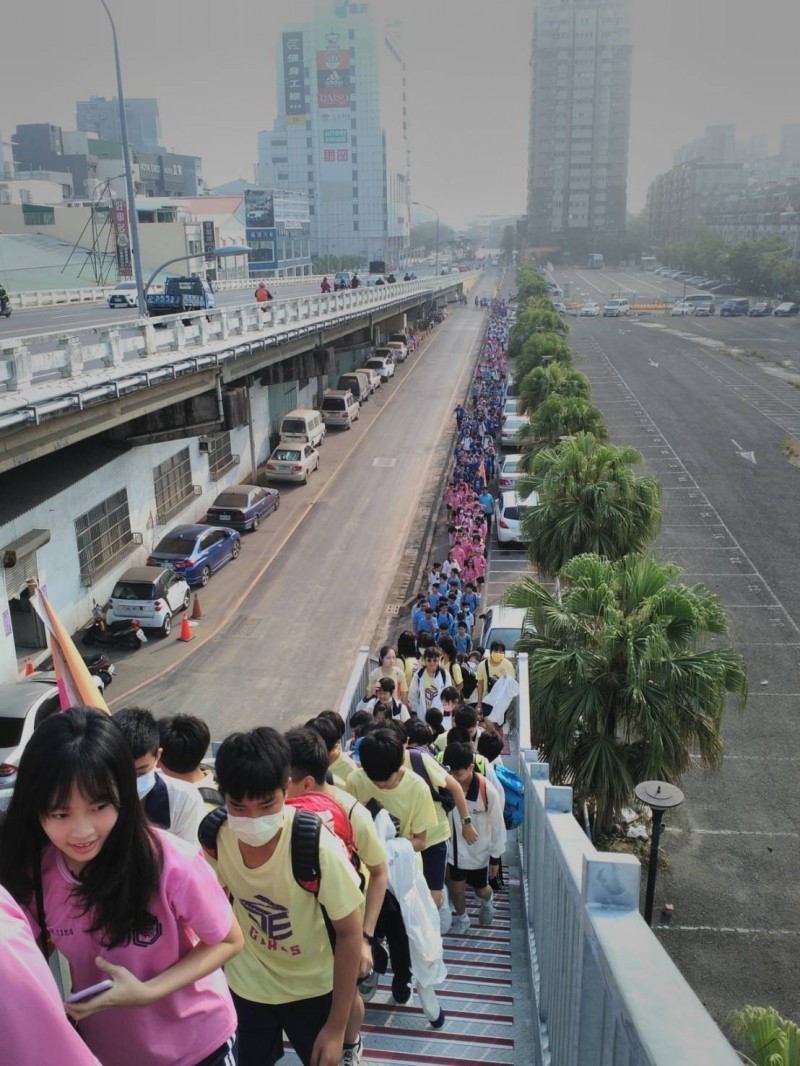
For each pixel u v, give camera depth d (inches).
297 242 6382.9
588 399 1417.3
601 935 95.5
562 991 154.8
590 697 507.5
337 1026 143.2
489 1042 213.6
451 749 270.7
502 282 7219.5
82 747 89.3
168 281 1539.1
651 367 2679.6
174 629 968.3
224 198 4817.9
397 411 2101.4
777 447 1670.8
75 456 992.2
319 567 1144.8
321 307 1624.0
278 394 1694.1
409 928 209.2
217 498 1307.8
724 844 605.0
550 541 775.7
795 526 1232.8
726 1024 458.9
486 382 2111.2
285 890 141.9
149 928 100.0
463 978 245.4
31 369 706.8
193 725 189.0
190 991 109.7
